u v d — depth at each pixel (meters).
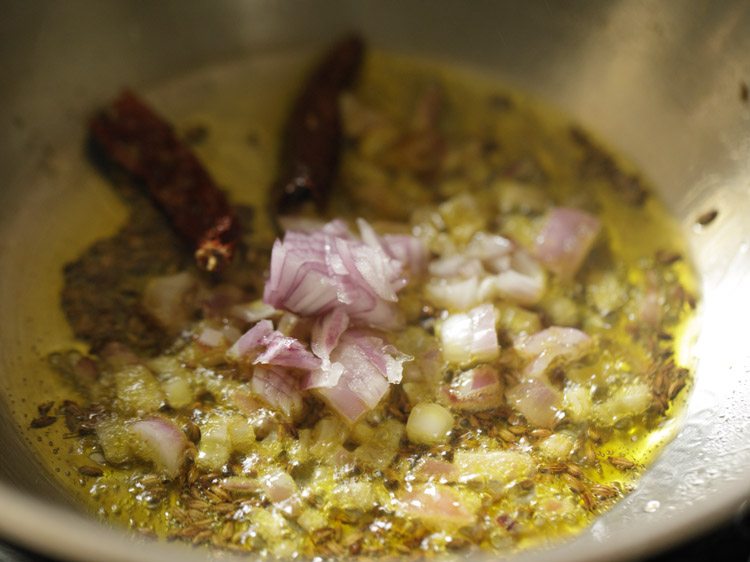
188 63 0.21
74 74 0.20
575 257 0.18
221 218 0.17
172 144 0.19
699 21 0.19
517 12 0.21
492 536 0.13
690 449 0.14
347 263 0.15
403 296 0.17
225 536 0.13
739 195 0.18
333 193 0.19
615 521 0.13
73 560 0.09
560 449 0.15
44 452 0.14
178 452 0.14
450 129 0.21
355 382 0.15
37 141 0.19
